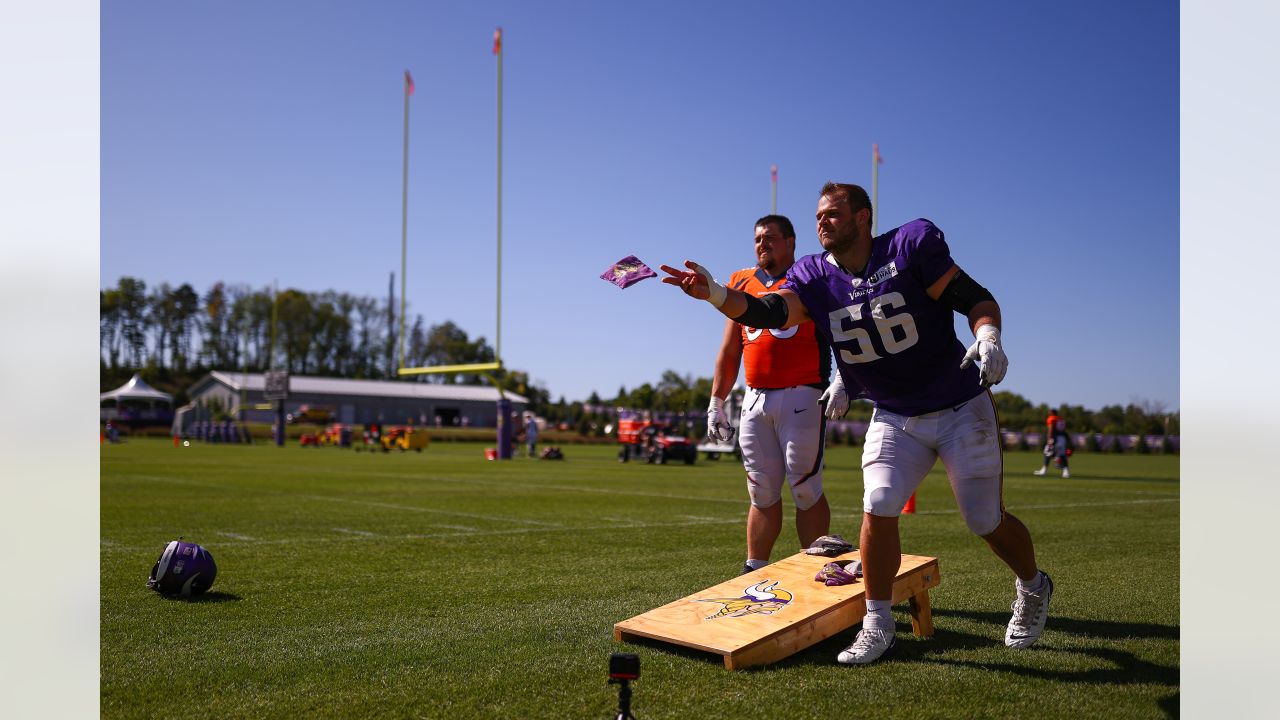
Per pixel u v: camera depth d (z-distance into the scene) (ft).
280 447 126.52
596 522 27.40
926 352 10.37
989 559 19.62
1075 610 14.08
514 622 13.05
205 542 22.09
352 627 12.71
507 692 9.50
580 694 9.41
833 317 10.70
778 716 8.77
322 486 43.32
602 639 11.89
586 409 189.57
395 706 9.06
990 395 10.82
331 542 22.18
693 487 45.55
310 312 304.50
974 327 9.70
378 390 221.66
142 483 43.88
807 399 14.24
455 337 322.14
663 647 11.44
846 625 11.62
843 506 34.35
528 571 17.92
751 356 14.61
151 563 18.52
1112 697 9.48
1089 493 42.09
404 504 33.42
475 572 17.76
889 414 11.02
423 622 13.07
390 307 319.68
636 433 93.86
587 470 65.51
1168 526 26.63
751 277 14.84
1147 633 12.46
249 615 13.55
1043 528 26.07
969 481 10.62
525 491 41.34
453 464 73.72
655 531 24.97
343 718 8.71
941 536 23.86
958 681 10.02
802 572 12.86
